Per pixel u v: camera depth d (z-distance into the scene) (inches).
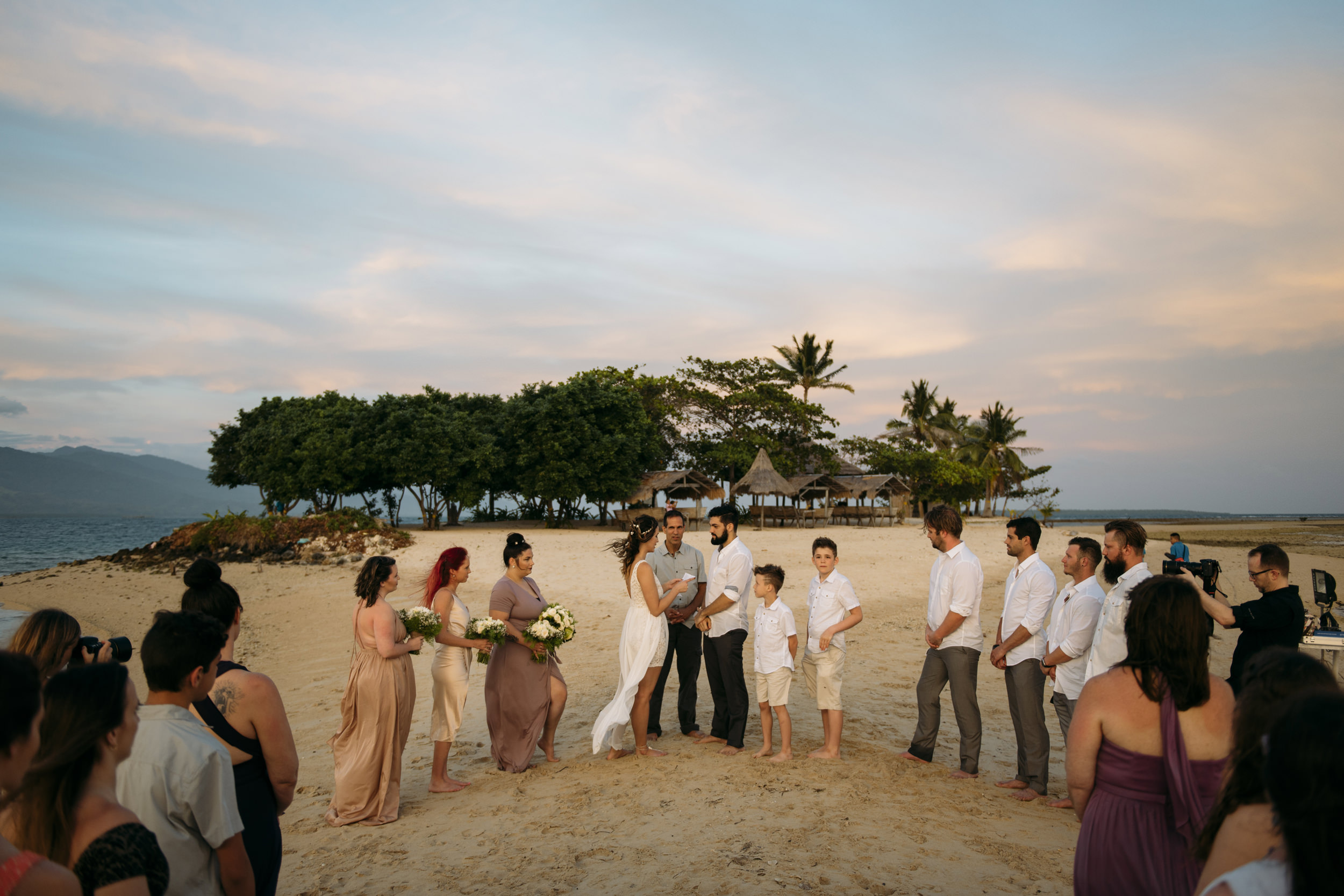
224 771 100.4
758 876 162.6
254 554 1038.4
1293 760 51.1
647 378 1909.4
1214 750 96.0
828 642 243.8
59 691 74.7
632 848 180.7
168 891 95.2
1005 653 221.8
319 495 1567.4
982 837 183.6
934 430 2578.7
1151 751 98.7
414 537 1115.9
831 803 206.8
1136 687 100.1
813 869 165.8
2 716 59.4
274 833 120.4
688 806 207.5
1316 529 2596.0
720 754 252.8
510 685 245.4
